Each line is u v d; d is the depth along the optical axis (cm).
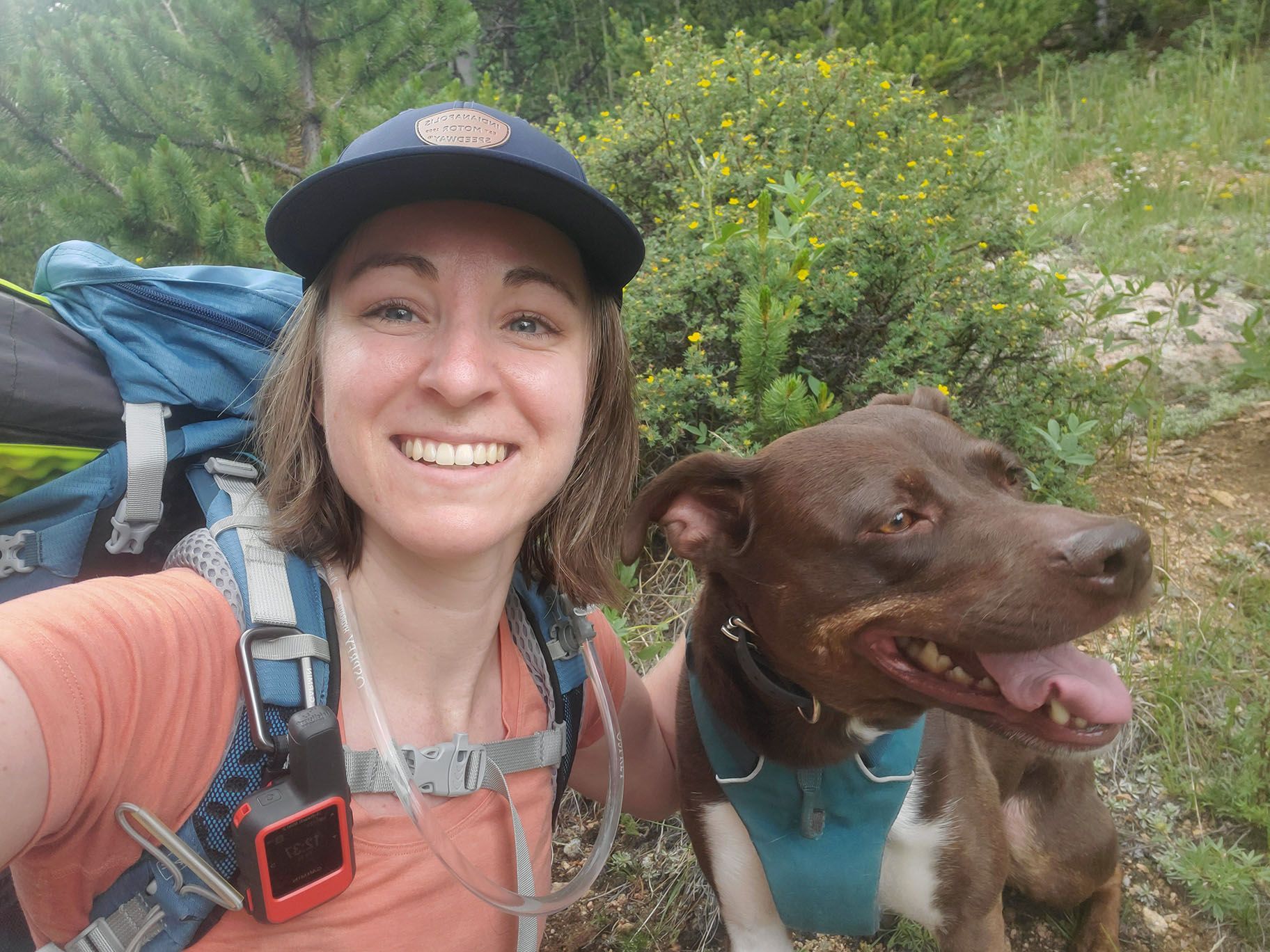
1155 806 92
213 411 54
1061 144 249
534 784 56
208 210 150
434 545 48
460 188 47
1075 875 79
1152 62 314
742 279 114
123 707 39
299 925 46
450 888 51
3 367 48
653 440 104
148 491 51
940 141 163
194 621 43
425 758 50
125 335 54
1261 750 92
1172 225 194
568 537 59
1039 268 173
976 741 72
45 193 154
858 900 66
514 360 48
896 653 61
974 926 68
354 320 48
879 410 69
